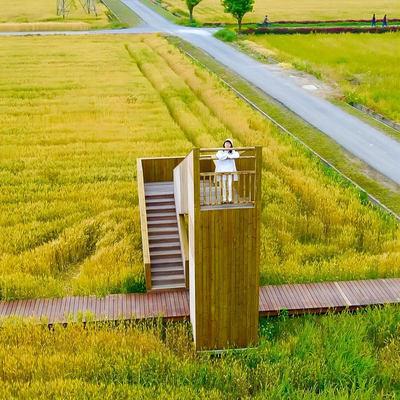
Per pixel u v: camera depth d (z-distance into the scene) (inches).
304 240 746.8
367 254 701.9
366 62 1734.7
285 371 486.0
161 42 2124.8
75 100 1368.1
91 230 761.0
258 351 519.2
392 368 496.7
